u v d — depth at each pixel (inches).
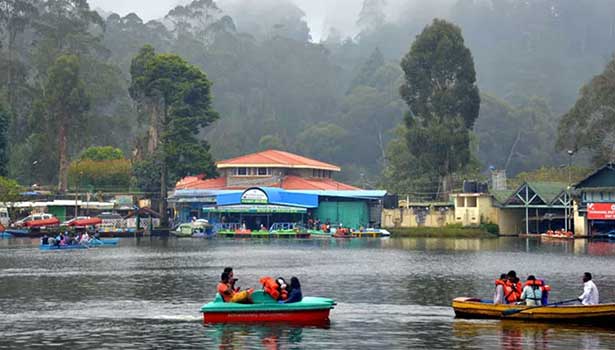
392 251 3622.0
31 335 1424.7
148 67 5610.2
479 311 1557.6
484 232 5054.1
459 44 5718.5
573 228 4891.7
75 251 3752.5
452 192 5605.3
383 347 1298.0
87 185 6235.2
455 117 5708.7
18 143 7096.5
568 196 4859.7
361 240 4800.7
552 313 1491.1
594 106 5556.1
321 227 5329.7
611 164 4569.4
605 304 1462.8
